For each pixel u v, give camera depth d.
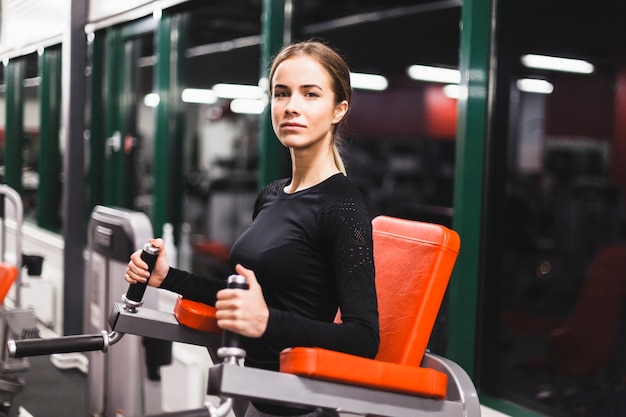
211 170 11.61
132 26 5.00
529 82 8.00
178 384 3.67
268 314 1.45
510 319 6.28
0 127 7.01
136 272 1.83
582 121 7.89
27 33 5.58
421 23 6.84
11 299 5.69
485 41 2.55
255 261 1.72
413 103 9.73
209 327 1.90
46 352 1.77
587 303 3.72
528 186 8.48
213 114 11.51
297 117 1.68
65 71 4.82
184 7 4.22
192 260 6.96
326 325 1.49
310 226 1.67
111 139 5.36
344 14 7.80
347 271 1.57
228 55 8.61
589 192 8.16
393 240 1.82
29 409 4.05
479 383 2.65
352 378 1.49
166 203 4.80
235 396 1.43
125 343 2.95
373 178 11.37
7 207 4.12
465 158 2.58
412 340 1.69
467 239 2.59
